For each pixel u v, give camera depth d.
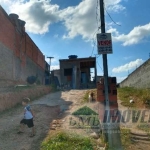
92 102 14.73
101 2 7.50
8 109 12.93
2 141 7.68
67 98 17.73
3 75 17.75
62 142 6.88
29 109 8.36
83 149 6.38
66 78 32.25
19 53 22.31
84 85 31.05
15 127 9.25
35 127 9.24
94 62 32.19
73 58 31.92
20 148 7.04
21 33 22.97
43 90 21.20
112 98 7.75
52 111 12.59
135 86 22.47
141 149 7.36
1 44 17.56
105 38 7.29
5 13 18.45
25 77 24.28
